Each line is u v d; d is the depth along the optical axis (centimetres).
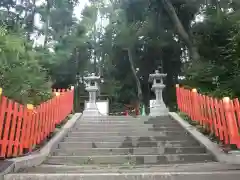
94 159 650
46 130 772
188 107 980
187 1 1730
